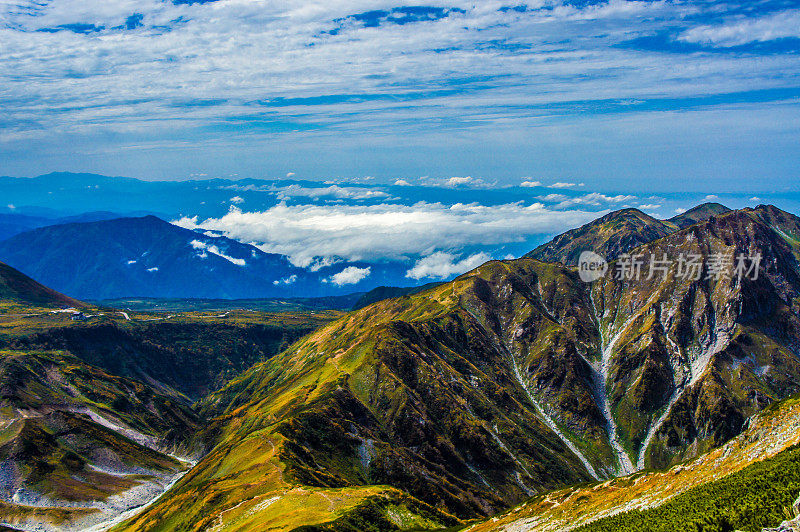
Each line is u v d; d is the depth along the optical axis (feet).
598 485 474.49
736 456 353.51
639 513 299.17
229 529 555.69
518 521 474.49
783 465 260.83
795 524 176.14
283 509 568.41
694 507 262.47
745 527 214.90
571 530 335.88
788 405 363.76
